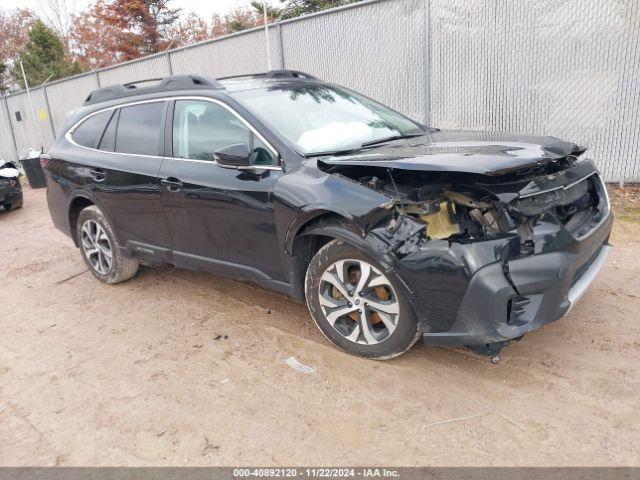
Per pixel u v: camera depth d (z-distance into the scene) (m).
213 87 4.11
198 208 4.00
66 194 5.21
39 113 16.16
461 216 2.93
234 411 3.07
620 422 2.69
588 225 3.22
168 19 28.83
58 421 3.12
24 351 4.04
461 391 3.04
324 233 3.25
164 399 3.25
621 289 4.12
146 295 4.92
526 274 2.76
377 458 2.61
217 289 4.91
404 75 8.09
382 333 3.30
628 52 6.41
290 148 3.55
